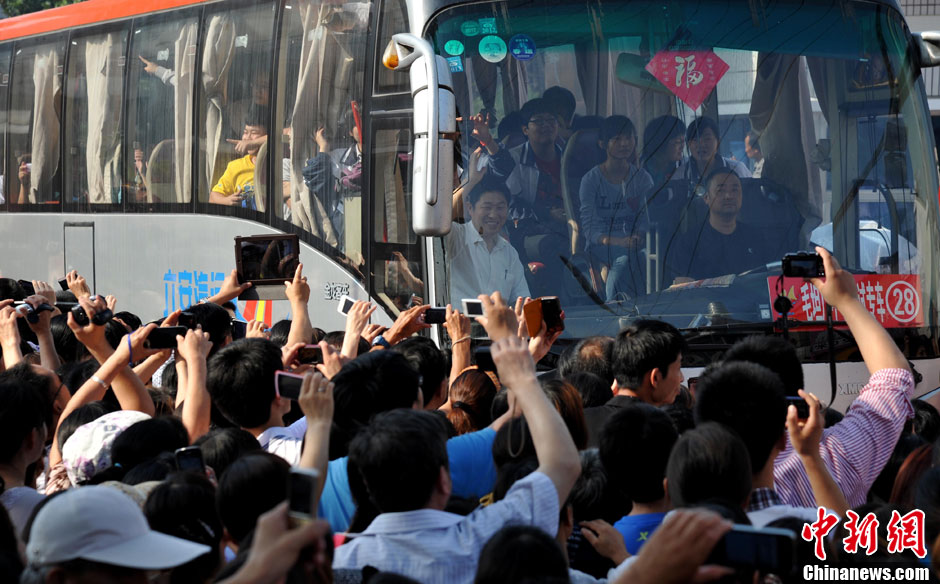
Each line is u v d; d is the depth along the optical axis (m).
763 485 5.85
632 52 12.13
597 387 7.98
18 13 44.59
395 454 5.05
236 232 14.94
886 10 12.62
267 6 14.88
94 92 17.66
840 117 12.30
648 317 11.74
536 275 11.80
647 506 6.00
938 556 4.55
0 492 6.35
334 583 4.97
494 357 5.43
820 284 7.04
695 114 12.09
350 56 13.48
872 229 12.19
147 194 16.47
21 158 19.06
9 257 19.23
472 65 12.02
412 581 4.41
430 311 9.58
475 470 6.50
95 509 4.41
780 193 12.09
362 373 6.52
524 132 11.98
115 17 17.44
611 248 11.86
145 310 16.44
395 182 12.66
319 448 5.25
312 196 13.82
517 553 4.26
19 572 4.58
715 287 11.83
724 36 12.22
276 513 3.71
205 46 15.75
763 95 12.19
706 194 11.98
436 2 12.08
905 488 6.13
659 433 5.87
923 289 12.22
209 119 15.54
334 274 13.41
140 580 4.45
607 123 12.03
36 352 11.40
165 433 6.78
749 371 5.86
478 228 11.89
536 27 12.13
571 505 6.14
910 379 6.71
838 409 11.59
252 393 7.21
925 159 12.55
